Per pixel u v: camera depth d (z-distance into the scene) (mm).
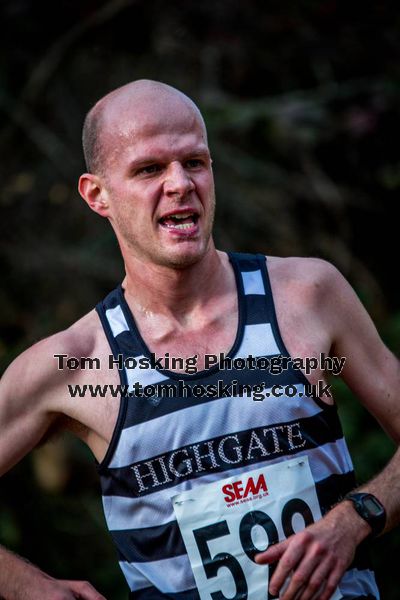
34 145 23500
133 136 9289
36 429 9844
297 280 9664
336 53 23734
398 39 23500
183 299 9477
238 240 23109
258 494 9016
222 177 22906
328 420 9375
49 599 9484
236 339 9281
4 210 23203
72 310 22672
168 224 9258
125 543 9461
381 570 19156
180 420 9078
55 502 21734
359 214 25953
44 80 22969
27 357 9805
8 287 22953
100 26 23094
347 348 9750
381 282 26312
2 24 22594
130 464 9203
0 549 9930
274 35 23422
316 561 8312
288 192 23719
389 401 9805
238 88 24250
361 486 9102
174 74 23578
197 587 9023
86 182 10000
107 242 22609
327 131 23562
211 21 23109
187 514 9039
